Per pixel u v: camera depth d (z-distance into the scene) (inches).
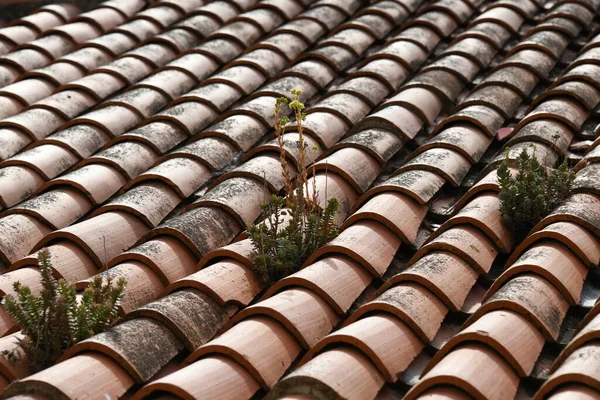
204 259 127.8
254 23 220.7
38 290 124.6
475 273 121.5
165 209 145.8
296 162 152.6
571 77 174.9
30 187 158.4
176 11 237.8
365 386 99.1
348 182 147.2
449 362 99.2
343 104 174.1
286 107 178.5
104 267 130.6
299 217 129.3
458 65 188.1
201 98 181.9
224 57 207.6
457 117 162.9
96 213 145.6
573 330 110.3
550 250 118.4
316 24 217.6
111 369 103.0
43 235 142.4
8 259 135.3
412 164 146.7
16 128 177.9
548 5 223.9
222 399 98.3
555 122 159.3
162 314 111.4
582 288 116.4
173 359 110.8
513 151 148.3
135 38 224.2
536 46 193.2
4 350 108.0
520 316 107.3
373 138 159.0
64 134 171.8
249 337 106.5
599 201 128.5
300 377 96.4
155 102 186.9
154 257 127.5
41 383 97.8
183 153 159.0
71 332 109.3
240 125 169.6
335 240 126.0
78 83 194.5
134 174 159.5
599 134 156.9
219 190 143.9
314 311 113.3
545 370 103.5
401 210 133.9
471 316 111.0
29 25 236.4
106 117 177.9
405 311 109.3
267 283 124.5
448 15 218.1
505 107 169.9
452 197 144.5
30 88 197.9
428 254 123.7
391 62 193.5
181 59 204.8
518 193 127.4
